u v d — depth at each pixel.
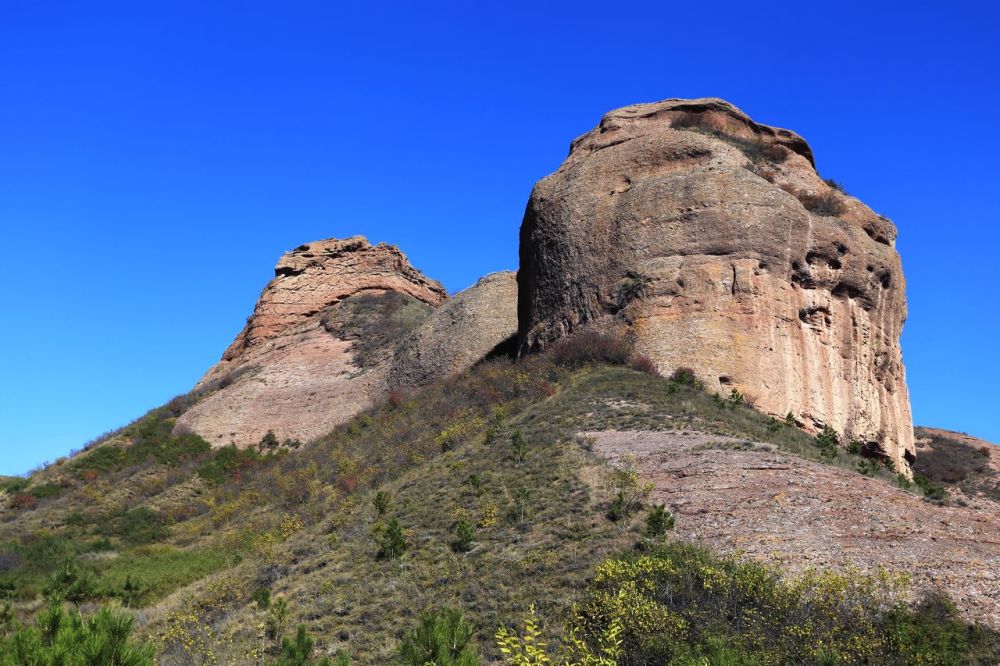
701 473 22.27
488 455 27.47
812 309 35.81
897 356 40.00
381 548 21.62
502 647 13.93
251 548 28.39
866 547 17.75
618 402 30.17
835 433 31.95
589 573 17.66
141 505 40.84
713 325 34.00
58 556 32.75
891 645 14.23
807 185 40.16
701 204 36.19
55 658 11.30
